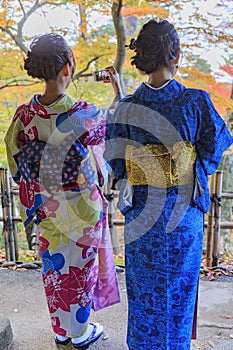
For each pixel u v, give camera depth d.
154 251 1.31
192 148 1.22
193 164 1.25
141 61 1.18
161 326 1.36
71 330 1.54
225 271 2.47
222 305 2.00
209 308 1.97
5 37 3.30
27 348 1.61
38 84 3.38
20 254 3.22
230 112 3.15
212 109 1.19
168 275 1.31
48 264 1.52
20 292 2.17
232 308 1.97
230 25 3.04
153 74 1.20
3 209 2.67
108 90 3.40
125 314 1.90
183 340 1.40
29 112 1.34
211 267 2.54
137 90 1.24
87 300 1.55
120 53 3.13
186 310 1.38
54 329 1.58
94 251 1.52
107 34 3.33
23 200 1.51
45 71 1.27
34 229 2.76
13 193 2.68
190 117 1.17
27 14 3.26
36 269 2.51
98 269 1.62
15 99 3.46
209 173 1.29
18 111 1.38
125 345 1.62
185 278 1.34
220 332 1.72
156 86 1.20
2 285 2.26
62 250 1.49
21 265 2.55
